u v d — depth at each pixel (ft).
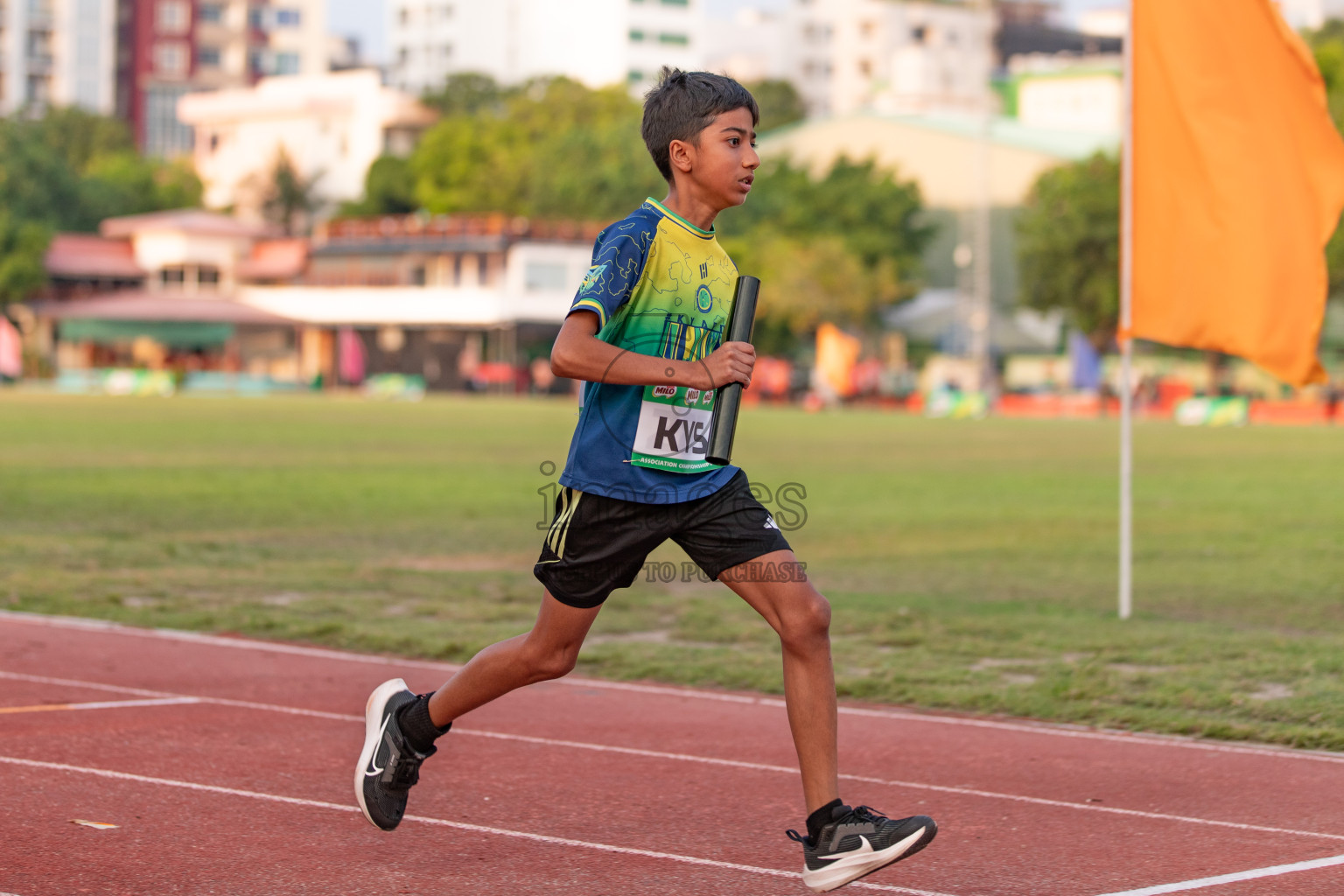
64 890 26.25
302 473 142.51
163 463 151.53
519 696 45.83
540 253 456.86
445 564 81.97
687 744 39.27
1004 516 111.45
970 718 43.68
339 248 489.67
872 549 91.50
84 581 70.23
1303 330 60.13
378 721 27.71
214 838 29.60
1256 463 173.68
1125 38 62.69
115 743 37.86
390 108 633.20
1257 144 60.13
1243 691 47.26
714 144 25.30
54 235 504.43
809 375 428.15
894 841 24.18
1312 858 29.27
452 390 469.57
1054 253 371.15
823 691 25.27
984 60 471.62
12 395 358.43
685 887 26.99
